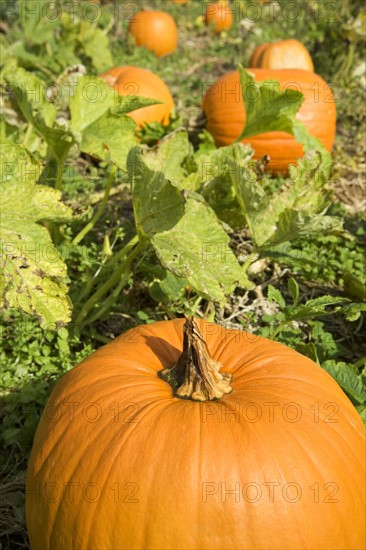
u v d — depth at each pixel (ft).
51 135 4.85
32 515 3.39
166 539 3.09
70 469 3.27
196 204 4.46
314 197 4.96
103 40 10.73
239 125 7.57
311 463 3.21
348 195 7.34
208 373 3.38
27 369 4.66
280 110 5.59
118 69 8.37
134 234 5.82
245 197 4.84
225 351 3.65
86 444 3.27
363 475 3.35
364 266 5.72
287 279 5.77
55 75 10.22
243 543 3.09
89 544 3.18
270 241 4.90
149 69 12.16
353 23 10.30
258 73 7.64
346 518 3.23
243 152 5.43
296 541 3.12
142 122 7.93
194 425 3.22
